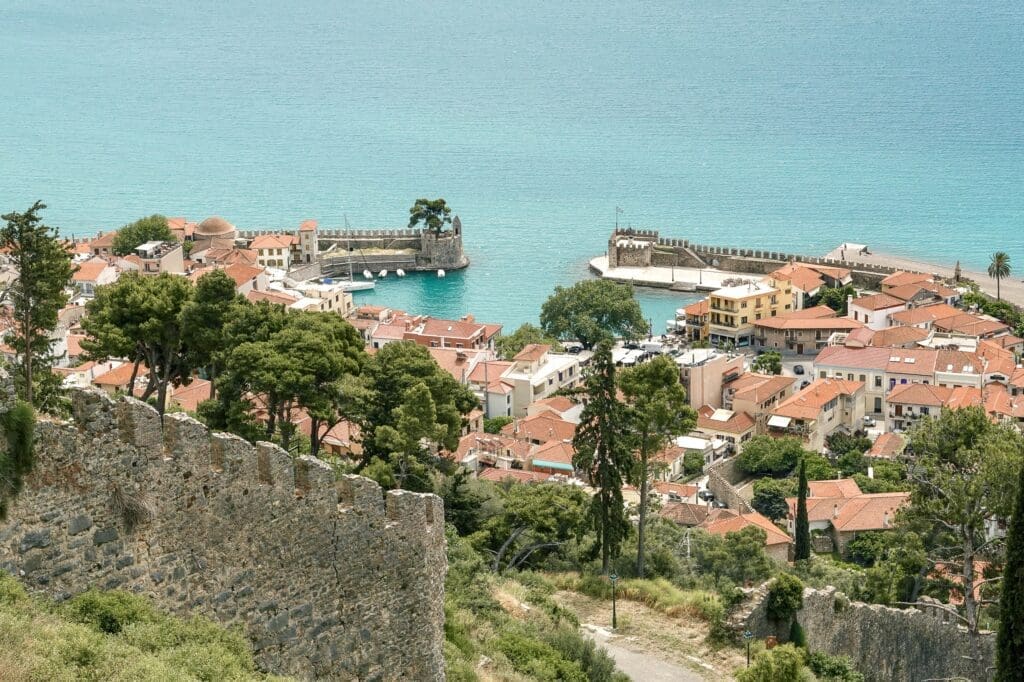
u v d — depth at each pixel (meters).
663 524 146.38
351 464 114.62
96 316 112.00
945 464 121.62
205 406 99.19
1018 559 86.12
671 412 124.88
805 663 101.38
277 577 59.81
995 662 89.06
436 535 68.06
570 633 93.50
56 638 49.19
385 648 65.19
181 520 55.62
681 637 104.25
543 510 121.19
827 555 195.75
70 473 51.72
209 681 52.47
